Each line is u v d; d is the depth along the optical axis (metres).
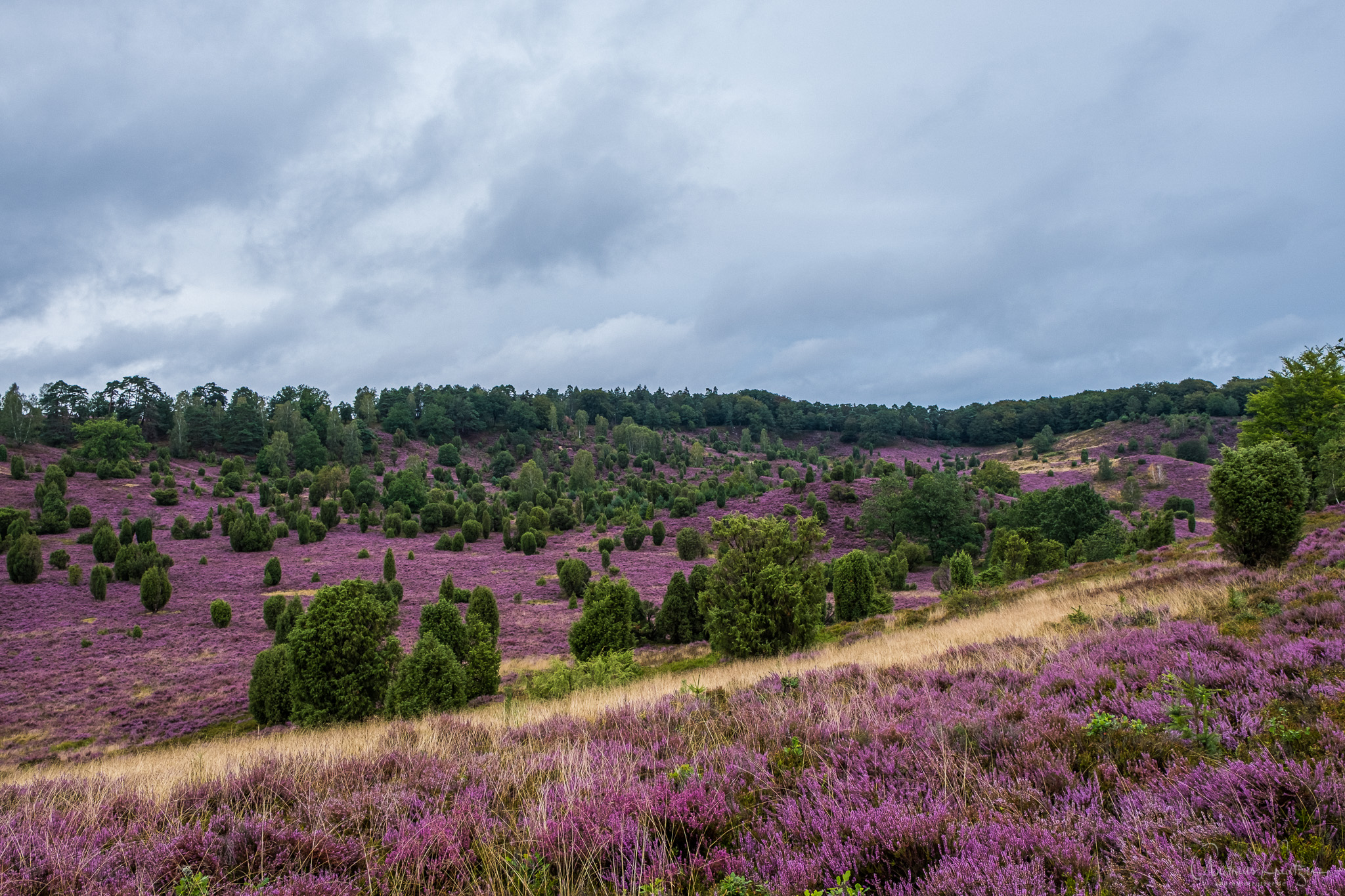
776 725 4.73
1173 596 9.86
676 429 180.50
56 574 40.09
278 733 15.50
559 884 2.62
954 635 11.96
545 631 31.28
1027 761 3.37
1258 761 2.81
